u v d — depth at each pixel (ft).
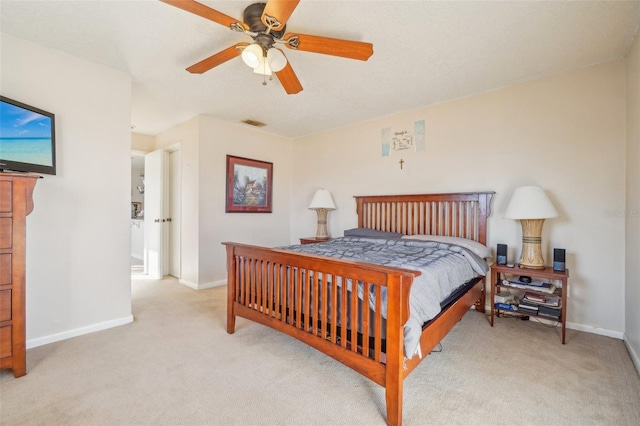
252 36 5.58
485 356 6.56
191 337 7.52
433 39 6.68
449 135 10.43
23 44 6.74
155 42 6.93
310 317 6.15
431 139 10.87
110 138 8.13
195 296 11.15
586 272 8.00
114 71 8.20
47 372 5.79
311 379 5.65
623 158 7.50
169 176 14.60
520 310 8.08
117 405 4.82
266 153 14.80
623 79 7.50
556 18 5.93
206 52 7.38
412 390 5.32
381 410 4.79
